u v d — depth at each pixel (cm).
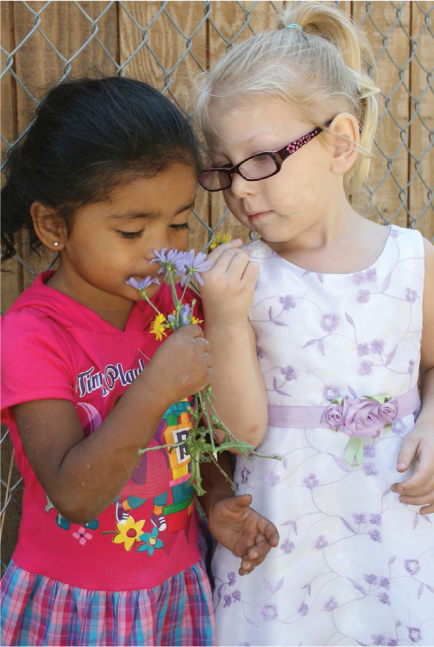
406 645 143
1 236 148
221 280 132
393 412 144
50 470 120
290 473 144
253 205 139
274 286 145
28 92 168
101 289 131
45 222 131
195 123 152
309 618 145
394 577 145
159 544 137
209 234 212
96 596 131
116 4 192
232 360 136
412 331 149
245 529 140
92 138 123
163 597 137
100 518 132
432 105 252
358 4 233
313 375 144
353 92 150
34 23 182
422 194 253
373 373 145
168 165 124
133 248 126
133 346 139
